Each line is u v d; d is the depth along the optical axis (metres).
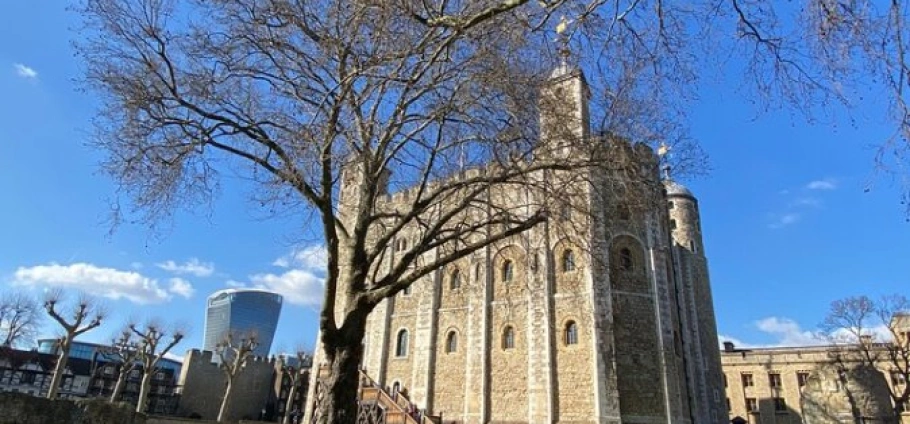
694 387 31.66
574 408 27.97
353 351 9.72
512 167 11.19
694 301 39.72
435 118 10.83
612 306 29.33
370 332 36.97
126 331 48.28
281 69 10.39
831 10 6.07
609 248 30.31
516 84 10.52
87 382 72.19
